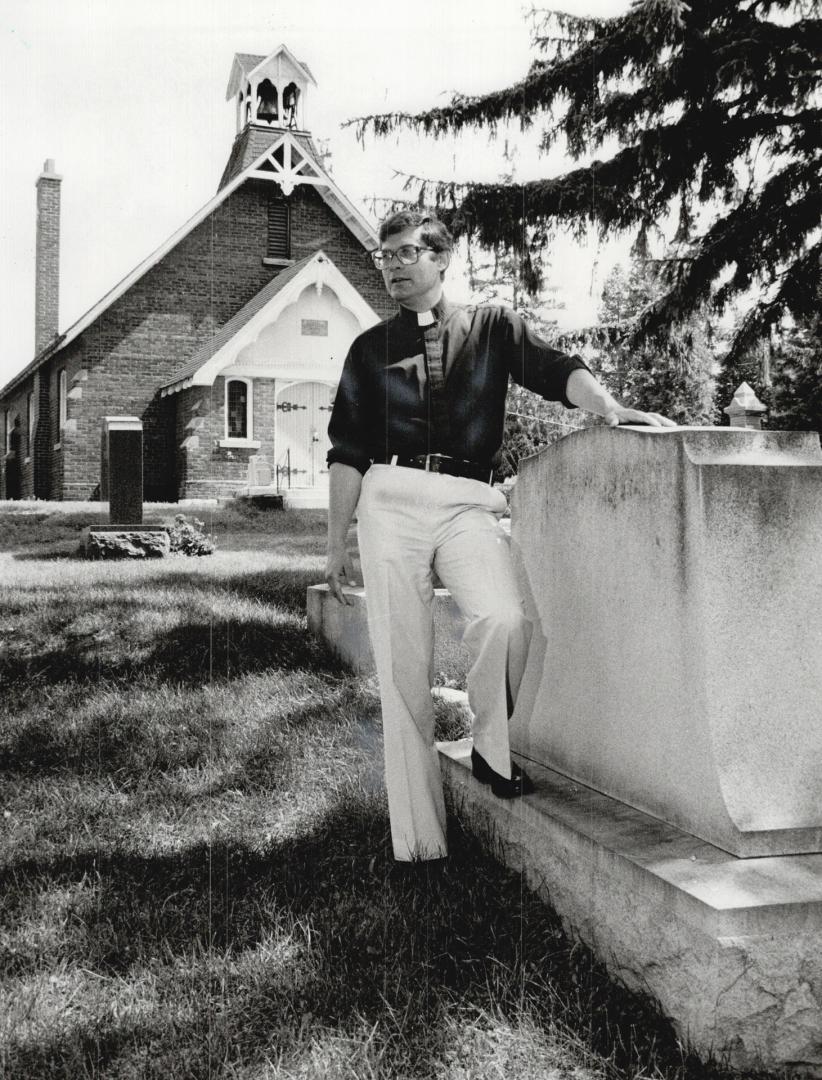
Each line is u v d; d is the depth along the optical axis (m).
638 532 2.48
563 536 2.88
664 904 2.09
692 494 2.25
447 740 4.03
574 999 2.21
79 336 23.83
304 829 3.21
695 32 10.06
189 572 9.09
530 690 3.12
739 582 2.23
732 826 2.17
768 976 1.96
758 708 2.23
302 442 23.12
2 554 11.50
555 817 2.51
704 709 2.23
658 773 2.44
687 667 2.30
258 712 4.45
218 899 2.71
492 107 10.90
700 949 1.99
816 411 17.48
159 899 2.71
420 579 2.74
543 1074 1.98
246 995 2.24
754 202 10.63
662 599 2.39
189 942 2.47
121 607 6.67
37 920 2.59
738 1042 1.96
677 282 10.86
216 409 22.52
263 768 3.78
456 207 10.97
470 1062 2.02
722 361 11.30
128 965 2.38
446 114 10.94
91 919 2.59
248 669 5.20
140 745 4.03
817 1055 1.99
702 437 2.29
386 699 2.79
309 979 2.29
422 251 2.70
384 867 2.87
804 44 9.80
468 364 2.75
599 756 2.72
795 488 2.27
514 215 10.92
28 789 3.60
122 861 2.97
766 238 10.45
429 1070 1.99
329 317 22.92
